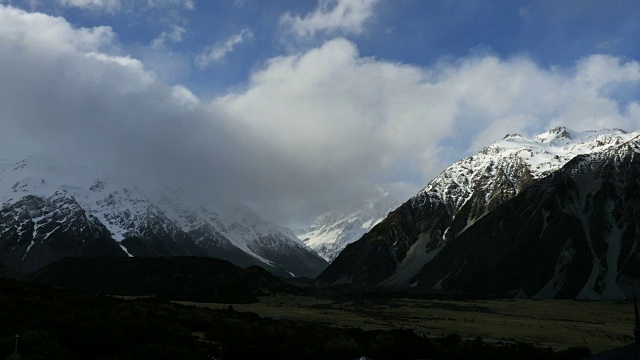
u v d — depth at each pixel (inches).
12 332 3034.0
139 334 3425.2
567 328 5561.0
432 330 5191.9
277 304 7111.2
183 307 4835.1
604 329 5625.0
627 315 7204.7
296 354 3656.5
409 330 4397.1
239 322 4247.0
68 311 3727.9
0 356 2694.4
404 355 3848.4
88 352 3157.0
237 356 3521.2
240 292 7721.5
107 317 3688.5
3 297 3762.3
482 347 4079.7
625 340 4909.0
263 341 3754.9
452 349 3998.5
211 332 3902.6
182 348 3221.0
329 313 6176.2
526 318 6550.2
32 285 4478.3
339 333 4220.0
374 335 4207.7
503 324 5762.8
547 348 4188.0
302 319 5565.9
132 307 4175.7
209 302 6948.8
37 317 3430.1
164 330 3580.2
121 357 3097.9
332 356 3705.7
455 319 6092.5
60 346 3002.0
